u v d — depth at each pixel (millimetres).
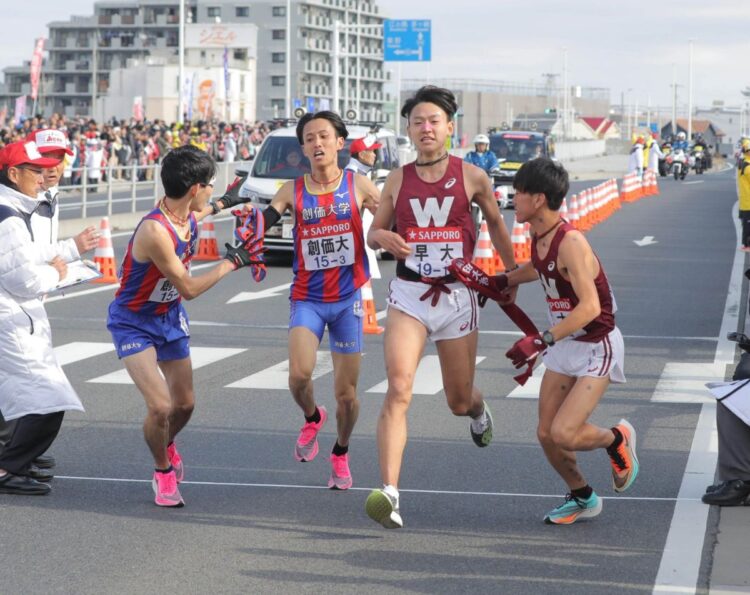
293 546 8617
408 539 8805
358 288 10094
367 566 8156
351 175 10094
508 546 8625
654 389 14875
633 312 21812
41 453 10117
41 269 9695
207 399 14180
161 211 9383
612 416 13273
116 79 170875
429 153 9258
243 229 9594
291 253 31625
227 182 51781
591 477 10641
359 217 10016
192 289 9367
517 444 11938
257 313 21594
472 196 9383
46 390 9922
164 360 9938
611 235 39219
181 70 75375
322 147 9883
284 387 14945
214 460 11305
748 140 33531
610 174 101438
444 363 9508
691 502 9805
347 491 10219
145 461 11266
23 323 9875
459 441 12062
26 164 9922
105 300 23203
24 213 9969
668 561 8281
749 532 8984
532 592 7629
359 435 12406
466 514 9477
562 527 9117
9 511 9516
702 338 18953
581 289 8539
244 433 12453
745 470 9680
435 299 9242
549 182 8555
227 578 7891
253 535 8891
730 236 38875
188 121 70688
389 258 31406
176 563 8211
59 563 8195
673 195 64438
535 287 25547
